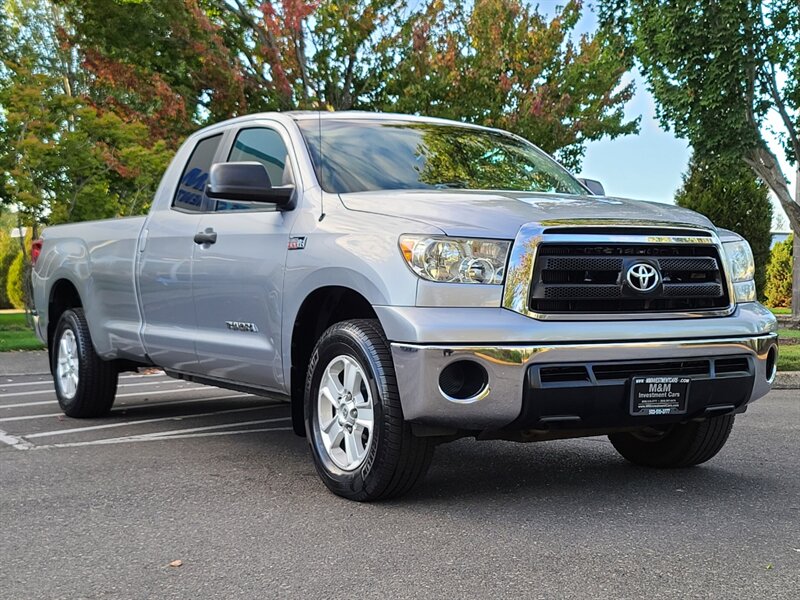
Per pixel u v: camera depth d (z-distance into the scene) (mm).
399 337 4051
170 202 6309
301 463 5504
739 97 13953
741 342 4469
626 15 15492
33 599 3160
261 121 5762
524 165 5820
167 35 16656
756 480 4973
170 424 7129
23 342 16078
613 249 4242
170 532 3971
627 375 4195
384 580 3291
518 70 17688
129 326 6590
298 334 4906
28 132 19109
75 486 4883
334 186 4969
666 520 4098
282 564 3498
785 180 15602
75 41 17406
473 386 4027
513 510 4281
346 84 17781
